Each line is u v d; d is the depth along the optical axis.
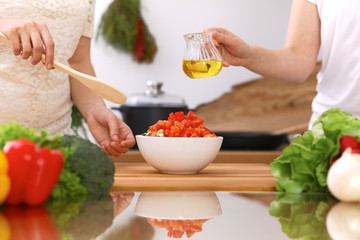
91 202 0.71
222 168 1.26
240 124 3.09
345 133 0.85
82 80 1.01
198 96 3.10
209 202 0.71
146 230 0.50
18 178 0.65
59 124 1.38
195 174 1.12
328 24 1.45
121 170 1.19
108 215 0.59
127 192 0.83
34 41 1.00
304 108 3.07
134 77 3.09
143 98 2.50
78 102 1.38
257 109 3.09
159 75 3.10
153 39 3.07
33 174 0.65
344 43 1.42
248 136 2.50
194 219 0.56
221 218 0.57
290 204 0.70
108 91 1.01
